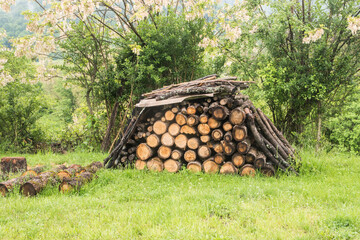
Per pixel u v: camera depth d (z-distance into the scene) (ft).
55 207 15.53
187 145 24.43
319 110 38.63
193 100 24.58
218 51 38.14
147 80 40.40
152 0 31.12
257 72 37.63
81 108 45.39
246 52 40.11
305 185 19.61
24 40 30.25
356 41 35.78
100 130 43.21
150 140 25.38
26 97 46.06
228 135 22.99
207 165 23.82
